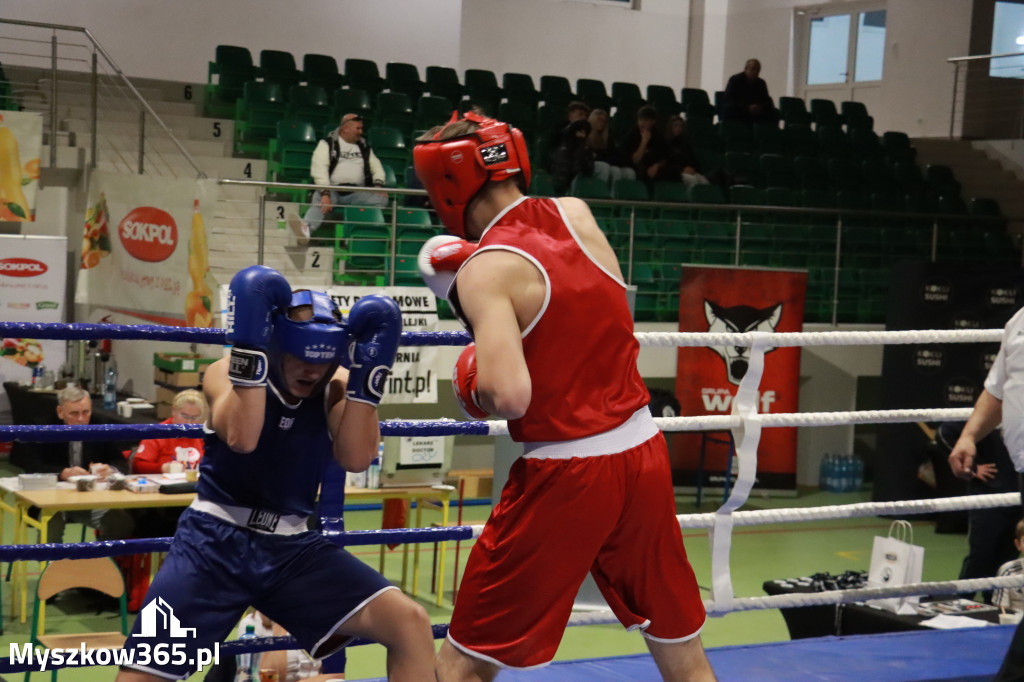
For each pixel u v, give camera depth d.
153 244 7.64
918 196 11.39
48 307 8.17
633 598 1.98
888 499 8.41
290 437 1.98
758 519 2.85
